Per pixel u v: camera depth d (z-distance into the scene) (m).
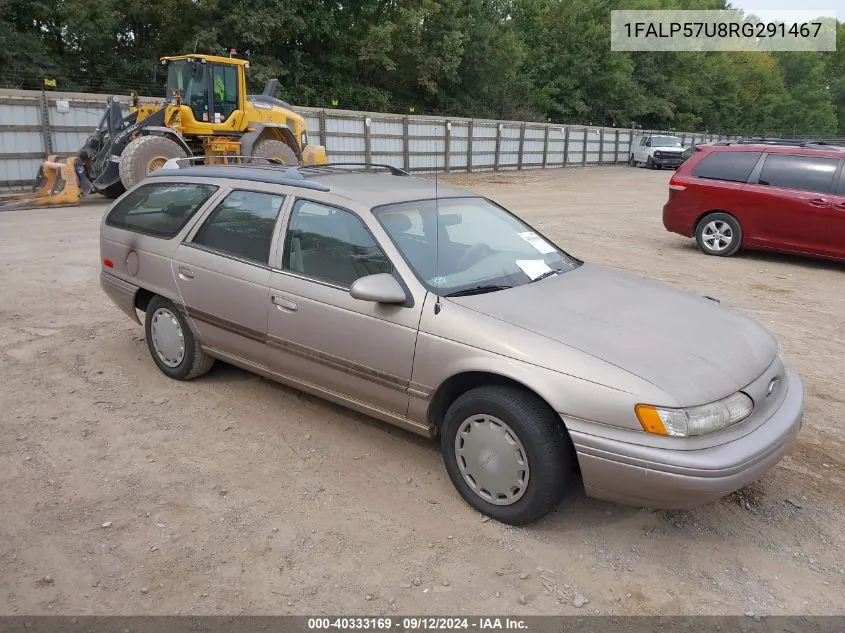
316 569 3.04
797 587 3.02
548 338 3.24
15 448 4.01
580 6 48.62
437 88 38.62
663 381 3.00
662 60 56.66
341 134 24.59
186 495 3.58
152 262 4.91
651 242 11.74
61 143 17.38
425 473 3.85
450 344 3.40
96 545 3.16
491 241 4.28
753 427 3.12
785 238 9.75
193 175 4.96
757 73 69.25
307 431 4.31
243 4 28.12
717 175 10.32
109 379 5.04
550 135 36.41
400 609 2.82
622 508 3.56
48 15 25.14
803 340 6.41
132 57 28.59
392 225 3.90
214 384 4.99
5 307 6.75
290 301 4.05
